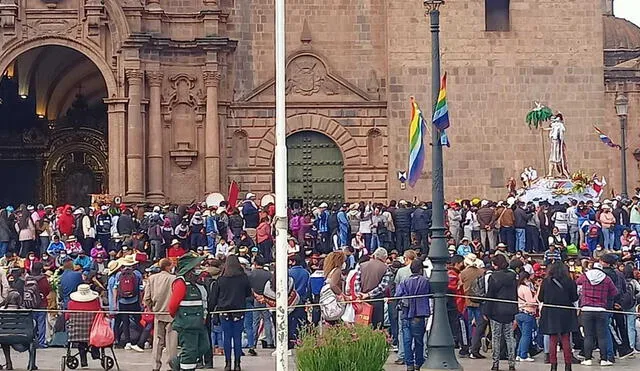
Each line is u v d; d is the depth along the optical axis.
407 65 59.47
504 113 59.69
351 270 38.12
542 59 60.03
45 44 57.44
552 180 53.56
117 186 57.38
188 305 28.77
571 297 30.61
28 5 57.47
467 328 35.59
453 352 30.36
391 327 34.09
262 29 60.38
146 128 58.34
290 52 60.22
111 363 31.70
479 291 33.69
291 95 60.19
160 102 58.44
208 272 33.38
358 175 60.22
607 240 50.62
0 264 40.09
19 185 67.94
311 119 60.16
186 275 29.09
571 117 60.06
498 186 59.41
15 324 31.20
